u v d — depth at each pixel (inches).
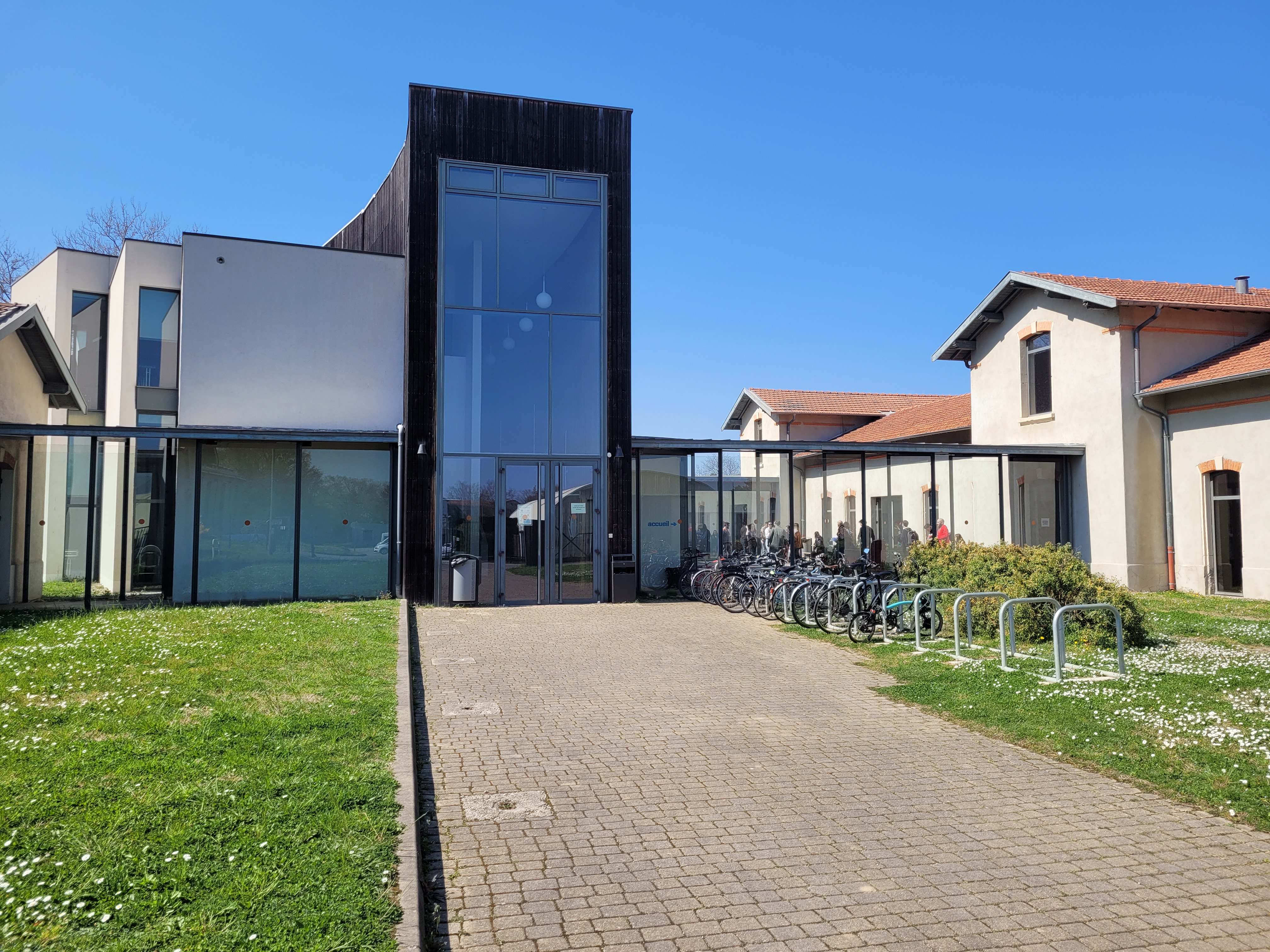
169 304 749.3
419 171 641.6
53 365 637.3
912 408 1229.1
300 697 283.0
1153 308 742.5
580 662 402.6
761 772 241.4
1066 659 389.4
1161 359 749.3
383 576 642.2
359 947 128.6
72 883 143.2
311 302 693.3
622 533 663.1
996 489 780.0
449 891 164.6
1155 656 402.3
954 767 247.9
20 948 124.6
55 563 651.5
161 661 331.0
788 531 735.7
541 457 653.9
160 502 670.5
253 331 679.7
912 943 147.2
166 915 135.6
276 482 624.4
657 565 705.0
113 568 663.8
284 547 622.8
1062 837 196.5
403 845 169.0
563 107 676.1
